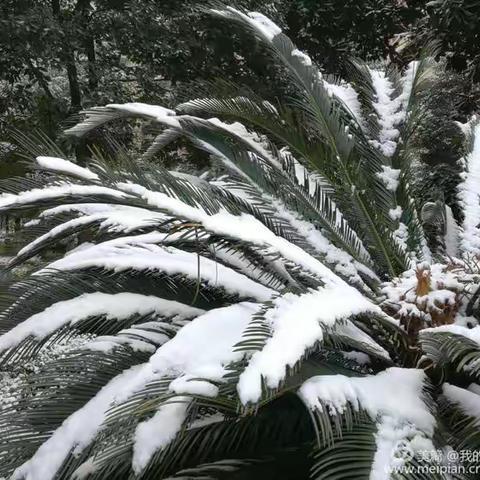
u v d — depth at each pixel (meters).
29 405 2.55
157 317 2.85
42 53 7.20
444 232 4.68
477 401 2.39
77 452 2.31
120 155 2.98
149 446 2.13
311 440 2.64
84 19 7.73
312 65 3.99
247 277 3.11
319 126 3.89
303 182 4.04
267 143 3.84
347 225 3.70
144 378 2.18
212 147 3.75
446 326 2.14
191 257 3.00
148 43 7.56
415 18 7.45
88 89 8.12
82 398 2.55
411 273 3.18
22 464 2.38
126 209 3.07
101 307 2.75
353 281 3.29
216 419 2.48
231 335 2.35
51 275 2.89
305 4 7.70
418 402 2.27
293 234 3.39
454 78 7.62
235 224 2.57
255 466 2.54
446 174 6.59
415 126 4.39
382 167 4.11
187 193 2.74
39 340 2.62
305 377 2.27
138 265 2.81
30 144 3.15
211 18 7.54
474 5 5.20
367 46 8.16
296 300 2.13
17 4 7.04
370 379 2.37
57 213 3.23
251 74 8.06
